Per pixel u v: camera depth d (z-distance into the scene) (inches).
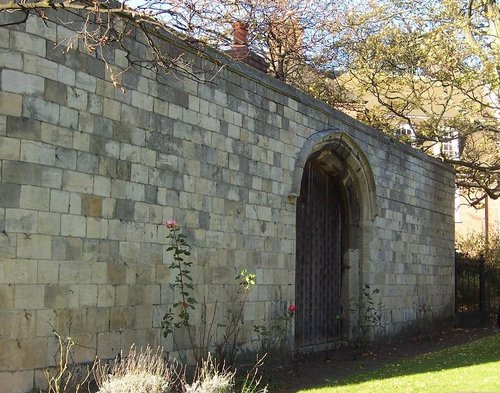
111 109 320.5
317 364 469.7
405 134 804.6
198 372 348.2
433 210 709.3
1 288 270.4
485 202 1085.8
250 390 338.0
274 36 733.9
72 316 294.8
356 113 893.2
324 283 539.2
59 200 292.7
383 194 594.6
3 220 273.1
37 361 279.0
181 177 361.4
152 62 309.4
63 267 292.5
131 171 329.4
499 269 845.8
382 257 590.2
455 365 447.5
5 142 276.4
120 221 321.7
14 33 282.4
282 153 453.7
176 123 359.6
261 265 425.1
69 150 298.7
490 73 669.9
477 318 792.9
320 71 844.0
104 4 263.9
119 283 319.0
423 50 725.3
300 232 509.0
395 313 611.5
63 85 297.7
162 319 343.0
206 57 363.6
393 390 339.9
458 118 737.0
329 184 556.1
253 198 420.8
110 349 312.0
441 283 724.0
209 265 379.2
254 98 427.2
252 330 413.1
